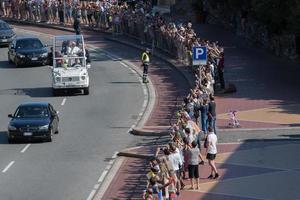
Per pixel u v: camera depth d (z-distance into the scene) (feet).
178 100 270.05
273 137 208.44
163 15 469.57
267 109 243.40
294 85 278.67
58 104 272.72
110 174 183.32
